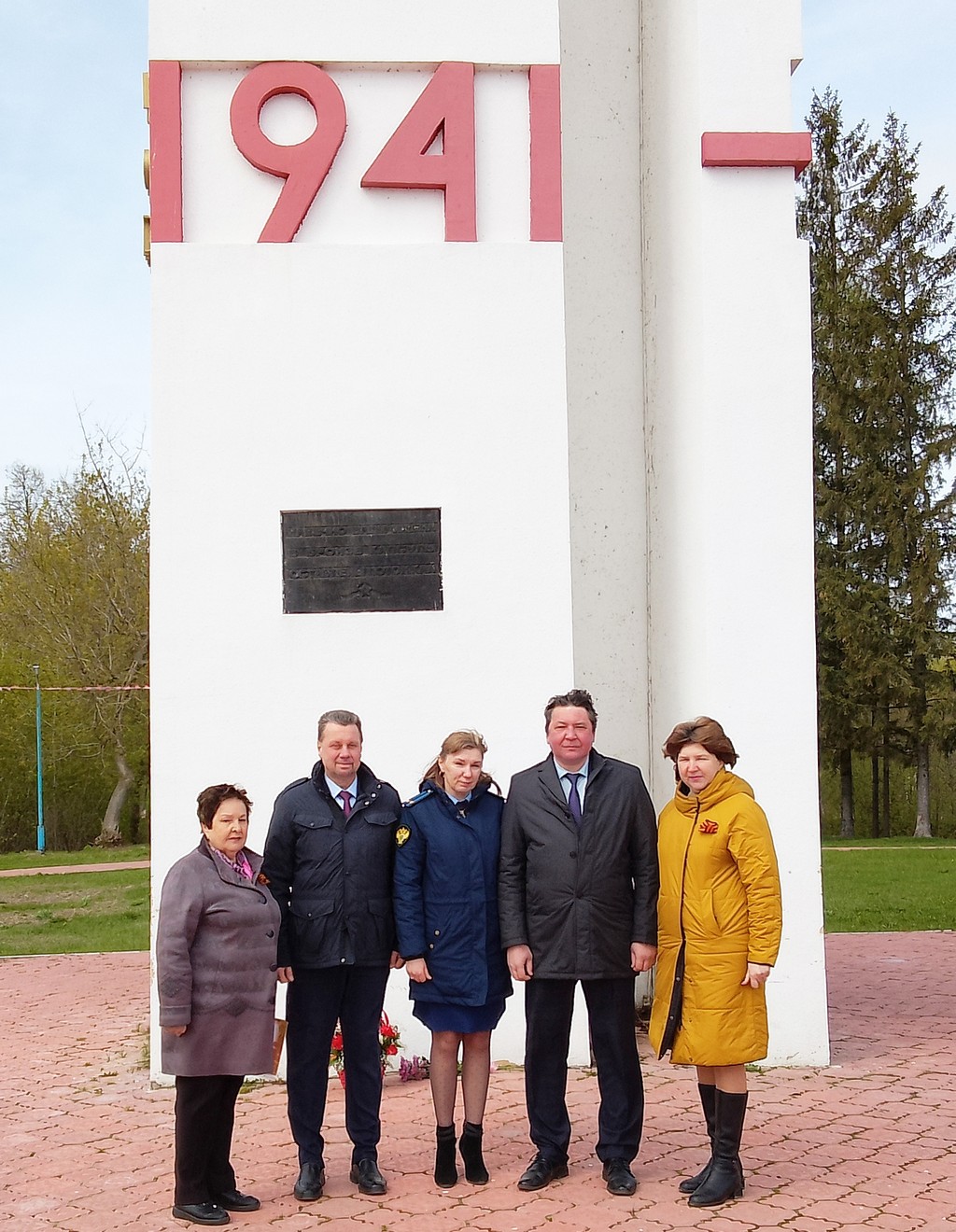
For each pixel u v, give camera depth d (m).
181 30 6.92
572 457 7.91
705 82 7.18
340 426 6.92
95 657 30.50
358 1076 5.02
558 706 5.06
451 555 6.93
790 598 7.09
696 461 7.22
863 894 16.14
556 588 6.97
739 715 7.02
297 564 6.86
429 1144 5.48
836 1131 5.56
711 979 4.75
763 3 7.23
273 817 5.07
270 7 6.96
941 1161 5.13
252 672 6.79
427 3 7.07
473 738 5.10
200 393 6.87
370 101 7.07
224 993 4.63
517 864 5.07
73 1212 4.75
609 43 8.09
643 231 8.05
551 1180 4.98
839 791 37.44
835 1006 8.64
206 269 6.89
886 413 30.81
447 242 7.02
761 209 7.21
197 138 6.98
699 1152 5.33
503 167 7.16
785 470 7.14
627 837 5.05
